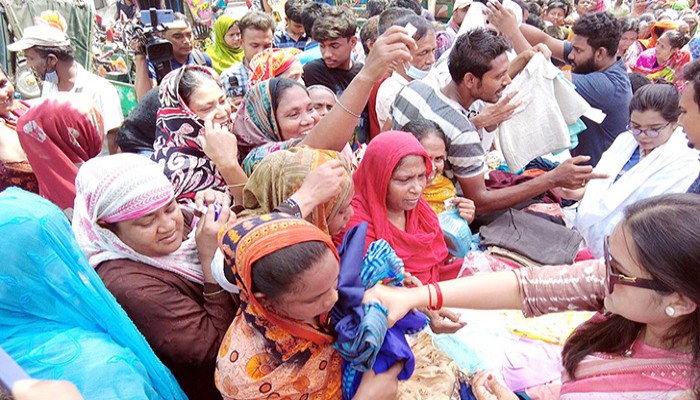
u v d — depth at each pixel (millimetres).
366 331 1237
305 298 1177
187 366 1521
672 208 1044
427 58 3199
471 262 2209
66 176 2264
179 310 1479
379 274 1427
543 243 2318
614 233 1127
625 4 9609
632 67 6402
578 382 1281
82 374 1115
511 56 3293
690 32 7301
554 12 6895
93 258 1520
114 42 6293
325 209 1611
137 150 2822
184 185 2098
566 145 2832
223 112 2145
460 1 5195
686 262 977
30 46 3494
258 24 4086
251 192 1728
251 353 1271
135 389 1151
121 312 1303
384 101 3088
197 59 4449
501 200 2451
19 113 2955
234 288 1509
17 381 736
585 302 1417
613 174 2664
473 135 2334
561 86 2836
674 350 1125
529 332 1897
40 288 1141
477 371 1669
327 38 3693
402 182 1818
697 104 1816
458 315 1705
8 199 1169
